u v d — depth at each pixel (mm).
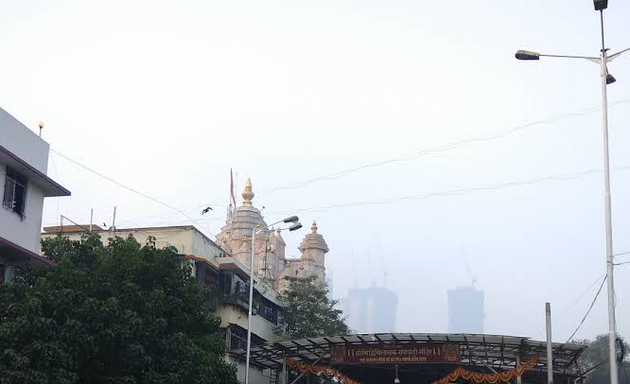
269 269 58219
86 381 23734
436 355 34938
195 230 41031
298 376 38656
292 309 48938
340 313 50062
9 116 27578
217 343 26891
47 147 30047
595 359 42156
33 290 23047
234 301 40781
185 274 27141
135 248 26328
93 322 22688
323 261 59938
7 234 26781
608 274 21484
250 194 62969
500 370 36938
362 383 41906
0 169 26578
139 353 23156
